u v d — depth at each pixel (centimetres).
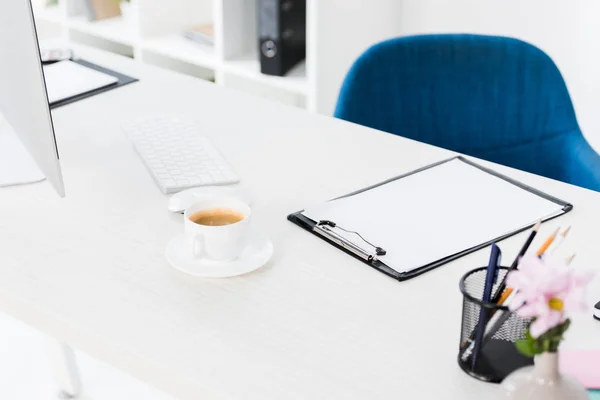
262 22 246
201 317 94
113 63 178
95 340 91
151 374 88
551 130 167
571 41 236
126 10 303
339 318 94
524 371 74
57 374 179
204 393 83
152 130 144
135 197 122
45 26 323
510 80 167
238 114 153
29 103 105
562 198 121
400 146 140
